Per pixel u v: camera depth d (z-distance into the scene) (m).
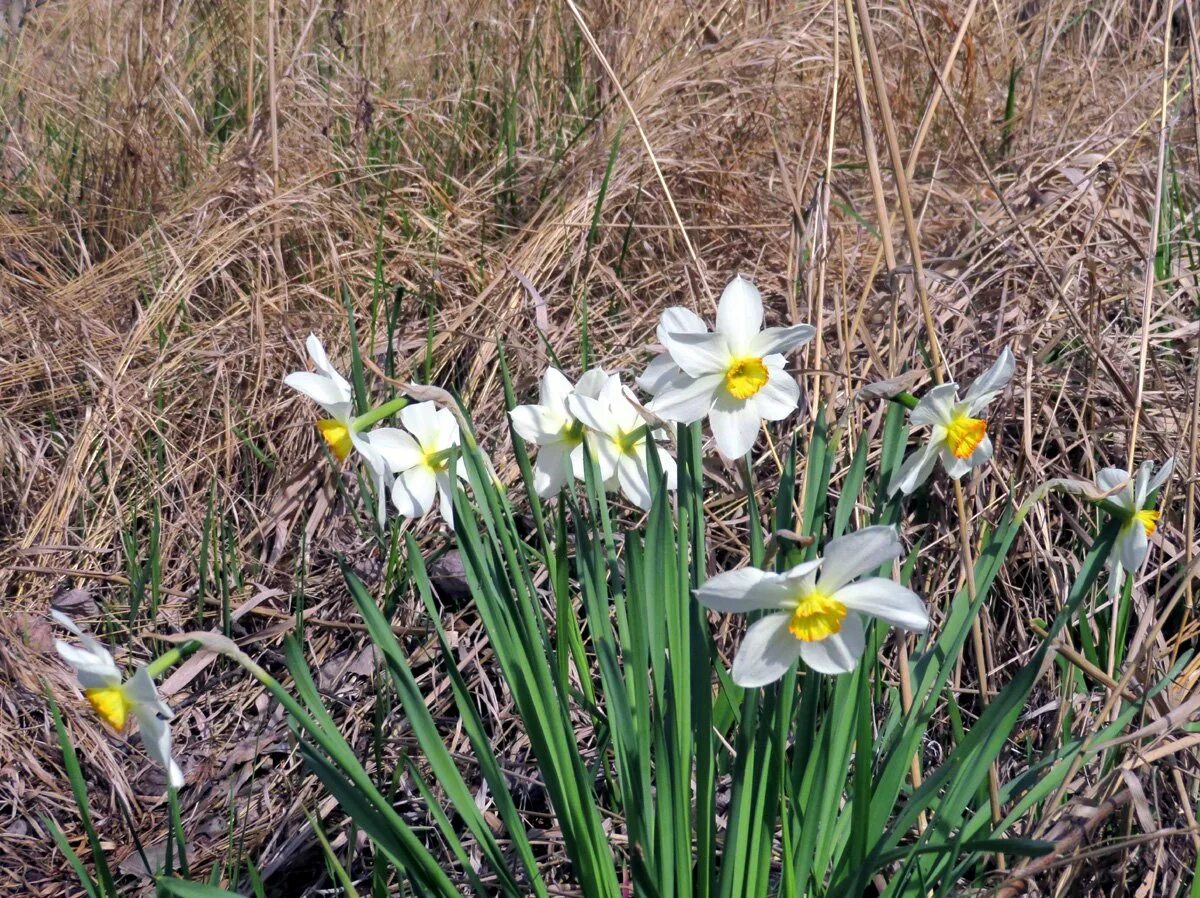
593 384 0.46
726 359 0.39
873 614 0.35
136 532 0.79
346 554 0.76
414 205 1.02
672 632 0.42
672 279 0.91
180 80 1.20
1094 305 0.70
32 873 0.59
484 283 0.91
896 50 1.11
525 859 0.43
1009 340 0.77
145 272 0.98
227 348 0.90
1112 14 1.19
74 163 1.18
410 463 0.45
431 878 0.41
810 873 0.43
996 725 0.41
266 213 0.97
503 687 0.67
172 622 0.73
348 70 1.16
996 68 1.15
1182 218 0.88
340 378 0.42
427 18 1.28
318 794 0.61
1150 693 0.47
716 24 1.19
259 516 0.80
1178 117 0.93
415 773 0.45
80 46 1.44
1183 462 0.67
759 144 1.01
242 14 1.21
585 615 0.68
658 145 0.98
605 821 0.55
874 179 0.49
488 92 1.19
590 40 0.65
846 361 0.57
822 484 0.44
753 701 0.38
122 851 0.60
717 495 0.72
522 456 0.47
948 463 0.42
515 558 0.43
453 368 0.84
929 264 0.87
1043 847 0.35
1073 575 0.65
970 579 0.45
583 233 0.92
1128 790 0.45
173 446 0.82
